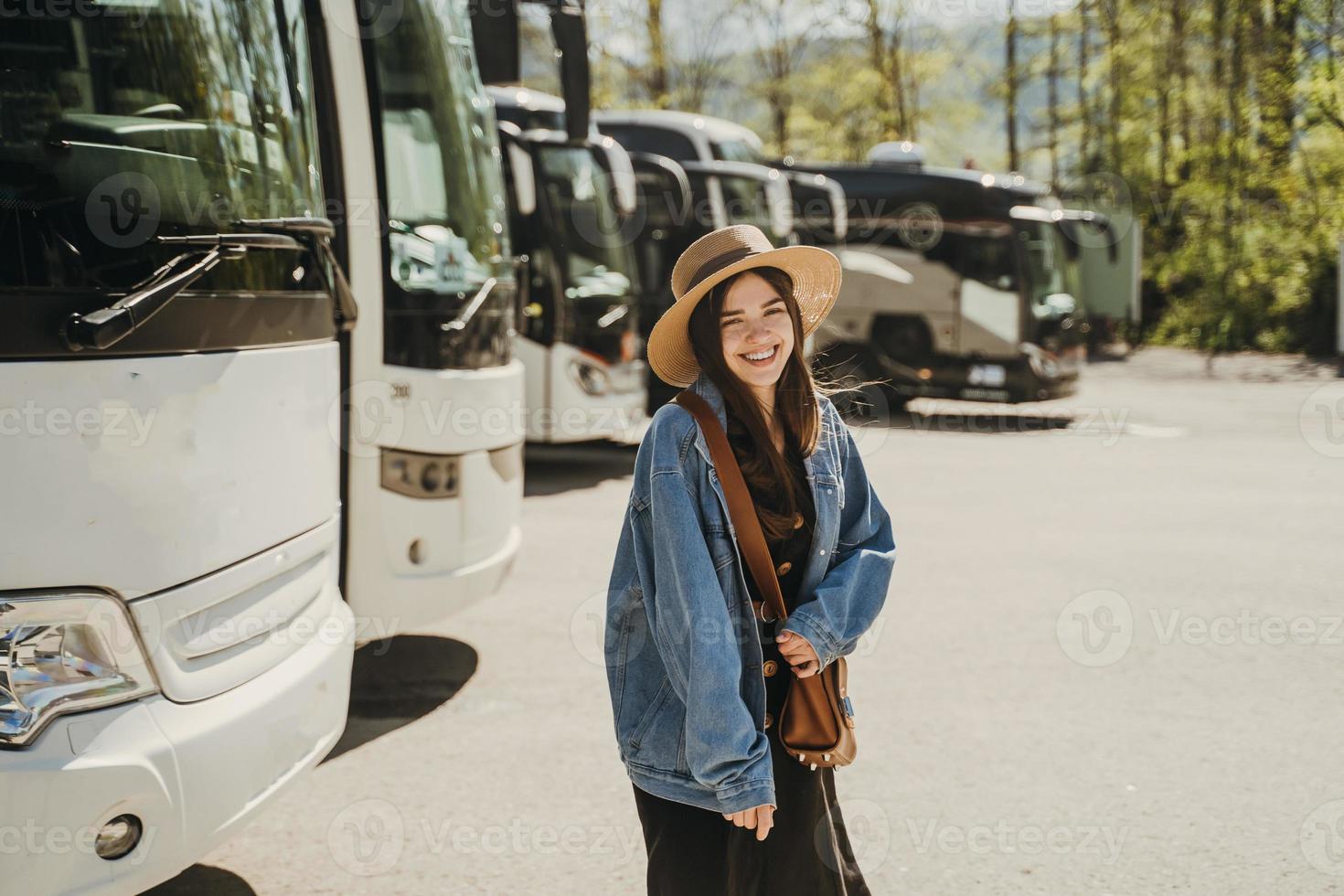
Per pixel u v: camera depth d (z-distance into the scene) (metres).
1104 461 11.52
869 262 15.03
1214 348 23.73
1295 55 20.38
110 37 2.74
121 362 2.50
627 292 10.41
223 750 2.65
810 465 2.29
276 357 3.05
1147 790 4.00
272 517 3.02
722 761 2.04
